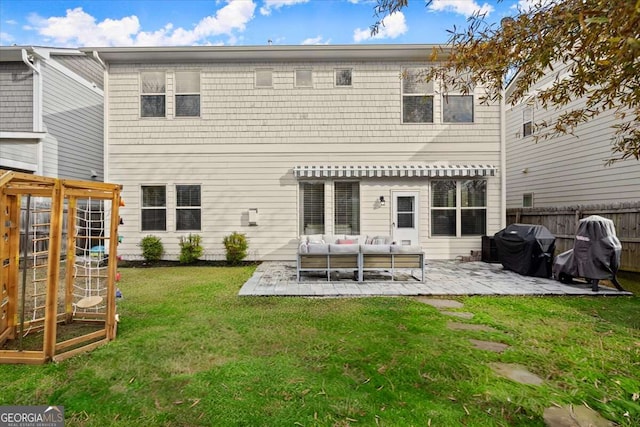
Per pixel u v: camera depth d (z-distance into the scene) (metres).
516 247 8.76
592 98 4.20
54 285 3.66
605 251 6.67
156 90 11.09
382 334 4.43
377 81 11.17
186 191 11.15
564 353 3.88
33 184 4.00
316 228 11.17
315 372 3.40
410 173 10.73
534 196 13.98
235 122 11.16
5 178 3.59
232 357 3.75
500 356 3.78
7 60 11.76
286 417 2.69
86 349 3.90
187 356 3.76
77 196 4.21
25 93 11.87
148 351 3.89
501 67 3.67
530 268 8.43
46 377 3.31
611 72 3.29
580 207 10.25
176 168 11.11
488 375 3.37
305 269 7.72
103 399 2.94
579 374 3.41
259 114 11.20
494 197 11.09
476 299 6.30
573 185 11.98
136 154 11.05
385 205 11.09
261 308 5.66
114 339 4.24
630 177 9.90
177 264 10.67
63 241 10.65
